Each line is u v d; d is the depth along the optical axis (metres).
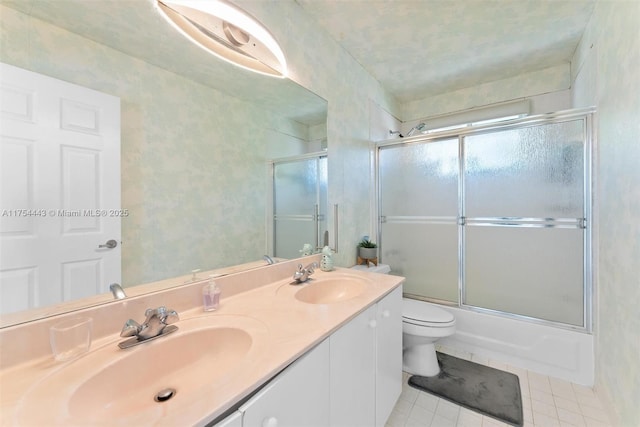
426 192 2.43
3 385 0.64
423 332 1.80
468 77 2.61
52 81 0.79
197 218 1.20
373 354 1.25
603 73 1.58
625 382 1.29
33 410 0.56
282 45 1.55
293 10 1.62
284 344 0.82
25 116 0.74
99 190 0.89
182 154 1.14
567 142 1.85
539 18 1.79
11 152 0.72
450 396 1.67
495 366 1.99
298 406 0.79
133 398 0.75
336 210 2.05
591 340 1.75
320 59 1.86
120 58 0.93
